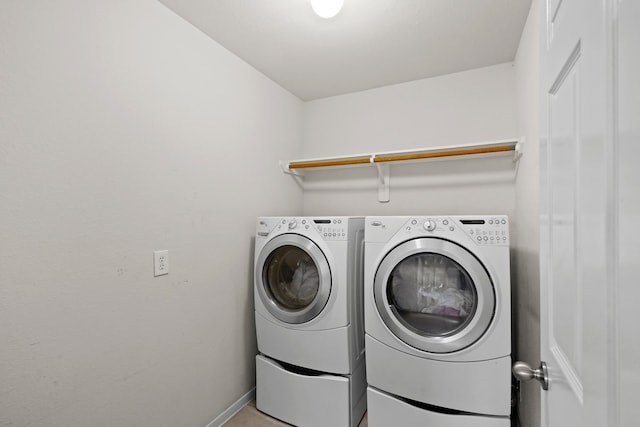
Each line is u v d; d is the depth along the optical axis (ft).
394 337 5.23
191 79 5.39
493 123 7.00
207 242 5.68
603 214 1.40
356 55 6.54
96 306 3.98
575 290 1.82
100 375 4.01
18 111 3.29
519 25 5.47
